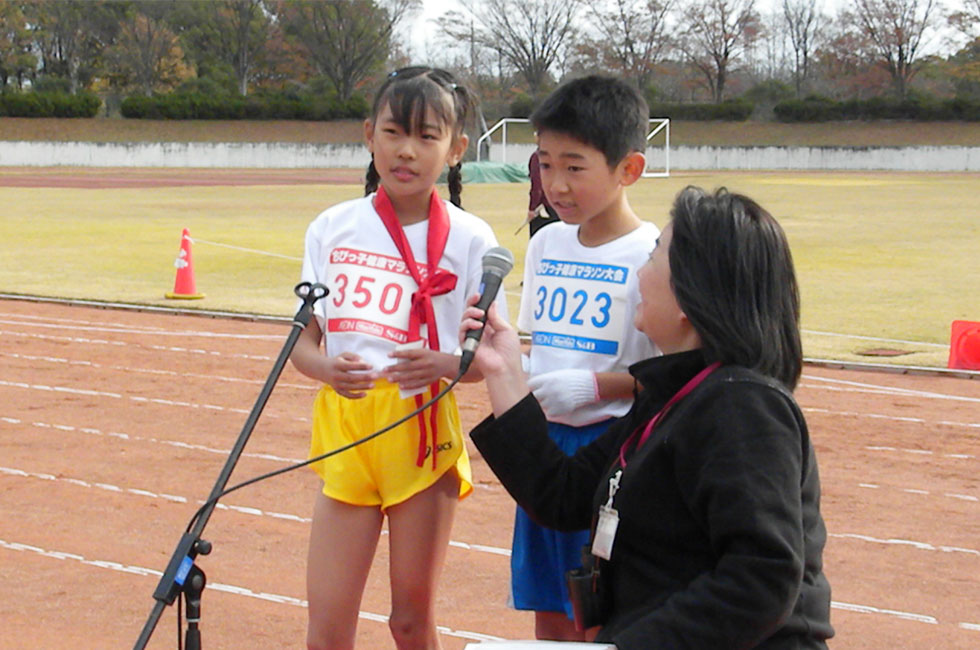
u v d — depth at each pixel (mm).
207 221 24266
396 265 3271
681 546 2191
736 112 72250
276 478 6324
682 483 2146
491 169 47188
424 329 3266
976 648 4219
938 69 80000
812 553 2158
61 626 4375
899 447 7008
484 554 5180
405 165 3172
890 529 5535
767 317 2166
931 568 5039
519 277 15258
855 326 11375
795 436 2096
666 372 2270
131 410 7836
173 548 5262
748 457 2045
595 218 3361
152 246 18859
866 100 71875
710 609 2008
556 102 3117
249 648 4172
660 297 2320
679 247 2227
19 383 8641
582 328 3348
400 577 3350
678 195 2322
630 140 3119
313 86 79500
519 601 3459
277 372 2953
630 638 2068
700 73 83438
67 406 7945
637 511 2221
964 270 16031
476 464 6625
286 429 7359
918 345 10305
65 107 64250
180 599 2842
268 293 13508
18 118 63062
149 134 64375
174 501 5926
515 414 2574
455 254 3307
